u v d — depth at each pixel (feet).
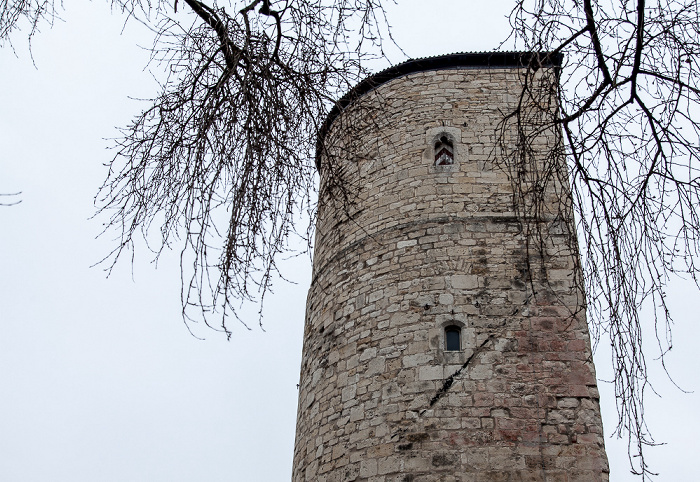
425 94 38.09
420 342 29.84
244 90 16.56
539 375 28.45
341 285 34.47
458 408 27.73
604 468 26.20
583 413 27.48
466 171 34.81
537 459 26.37
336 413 30.60
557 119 17.93
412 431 27.66
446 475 26.32
